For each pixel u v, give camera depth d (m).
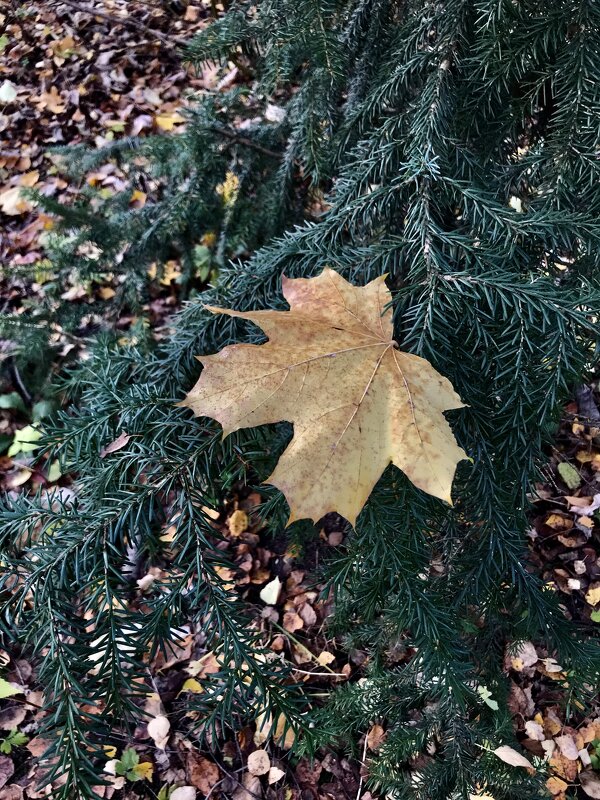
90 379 0.52
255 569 0.88
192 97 0.80
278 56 0.57
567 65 0.46
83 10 1.41
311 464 0.32
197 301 0.47
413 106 0.49
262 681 0.36
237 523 0.91
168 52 1.64
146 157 0.83
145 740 0.73
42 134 1.54
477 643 0.60
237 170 0.82
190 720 0.74
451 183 0.44
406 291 0.40
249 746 0.72
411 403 0.33
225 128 0.79
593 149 0.46
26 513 0.37
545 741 0.72
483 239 0.45
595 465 0.97
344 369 0.34
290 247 0.47
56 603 0.33
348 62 0.57
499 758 0.55
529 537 0.90
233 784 0.70
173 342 0.46
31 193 0.82
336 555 0.60
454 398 0.34
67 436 0.42
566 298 0.40
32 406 1.07
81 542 0.35
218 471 0.40
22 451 1.01
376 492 0.39
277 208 0.78
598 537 0.90
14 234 1.35
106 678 0.33
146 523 0.36
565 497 0.95
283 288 0.39
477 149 0.52
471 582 0.46
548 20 0.46
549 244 0.45
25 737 0.73
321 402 0.33
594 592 0.84
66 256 0.88
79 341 1.00
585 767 0.71
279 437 0.48
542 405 0.40
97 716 0.32
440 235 0.42
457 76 0.49
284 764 0.70
